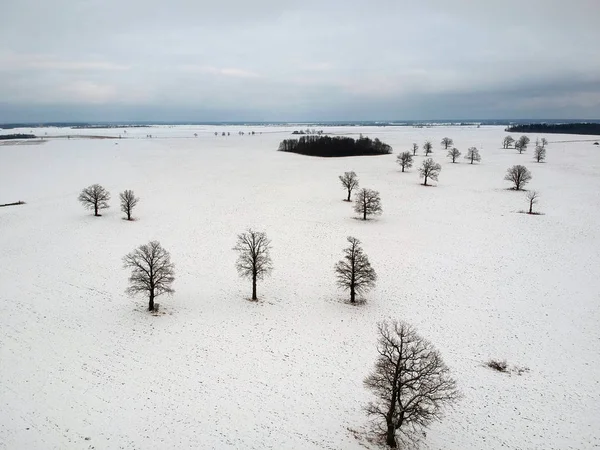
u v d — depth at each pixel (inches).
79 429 1192.8
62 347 1609.3
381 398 1305.4
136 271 1998.0
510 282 2267.5
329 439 1206.3
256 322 1852.9
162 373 1478.8
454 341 1738.4
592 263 2482.8
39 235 2896.2
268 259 2220.7
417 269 2437.3
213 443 1170.0
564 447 1195.9
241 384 1437.0
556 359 1614.2
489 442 1214.3
